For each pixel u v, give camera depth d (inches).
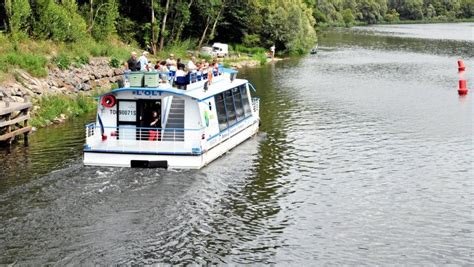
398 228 858.1
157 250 763.4
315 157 1214.3
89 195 930.1
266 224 861.2
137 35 2910.9
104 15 2450.8
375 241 815.1
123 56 2193.7
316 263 749.3
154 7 2910.9
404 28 6845.5
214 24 3312.0
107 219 844.0
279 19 3639.3
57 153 1185.4
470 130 1462.8
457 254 778.2
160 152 1056.8
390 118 1619.1
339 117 1631.4
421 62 3203.7
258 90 2138.3
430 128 1489.9
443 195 995.3
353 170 1129.4
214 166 1120.2
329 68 2903.5
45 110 1492.4
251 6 3535.9
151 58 2642.7
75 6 2294.5
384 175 1099.9
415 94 2058.3
